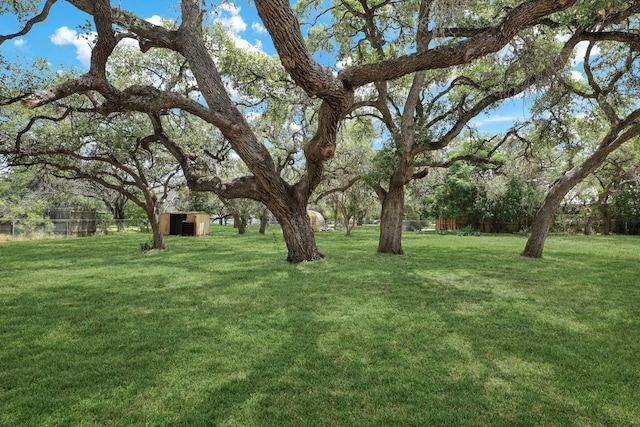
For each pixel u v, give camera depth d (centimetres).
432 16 679
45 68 980
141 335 436
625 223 2764
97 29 586
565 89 1081
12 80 925
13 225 2188
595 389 306
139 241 2006
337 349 391
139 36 884
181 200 3431
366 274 855
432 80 1108
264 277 819
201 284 746
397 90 1330
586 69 1068
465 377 326
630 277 838
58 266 1020
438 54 427
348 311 540
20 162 1212
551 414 269
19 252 1415
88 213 2739
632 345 407
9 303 596
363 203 2488
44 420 260
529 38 750
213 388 305
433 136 1157
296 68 396
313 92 432
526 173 1577
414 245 1720
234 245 1677
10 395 295
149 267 990
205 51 933
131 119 1249
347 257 1175
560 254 1334
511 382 317
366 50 1330
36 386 310
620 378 326
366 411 271
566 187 1184
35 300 616
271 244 1717
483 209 2958
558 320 499
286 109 1420
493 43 407
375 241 1934
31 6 824
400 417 263
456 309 554
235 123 886
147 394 296
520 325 476
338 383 314
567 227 2842
